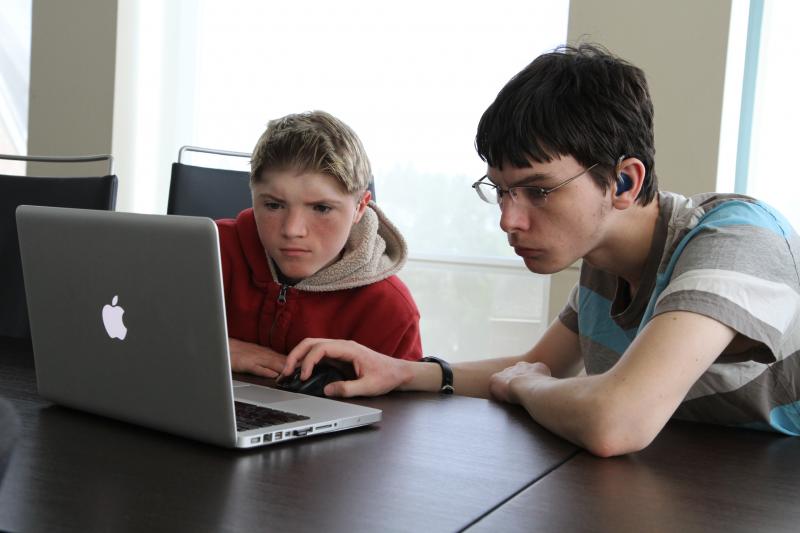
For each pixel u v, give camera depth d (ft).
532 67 3.61
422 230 11.51
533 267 3.68
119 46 12.10
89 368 3.19
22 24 12.81
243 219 5.49
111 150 12.14
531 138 3.41
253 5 12.30
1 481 1.38
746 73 9.55
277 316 5.35
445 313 11.41
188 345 2.79
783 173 9.45
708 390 3.91
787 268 3.52
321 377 4.08
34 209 3.26
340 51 11.82
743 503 2.55
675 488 2.68
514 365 4.77
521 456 2.98
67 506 2.21
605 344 4.53
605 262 4.04
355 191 5.00
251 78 12.38
